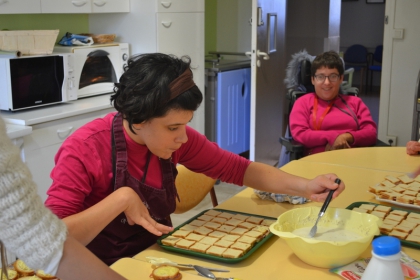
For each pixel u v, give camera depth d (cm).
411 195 155
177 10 343
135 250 138
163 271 109
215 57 451
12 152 74
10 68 251
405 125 402
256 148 375
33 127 248
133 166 133
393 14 387
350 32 866
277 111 422
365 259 116
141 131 119
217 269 114
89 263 81
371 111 671
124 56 331
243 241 124
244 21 450
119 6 333
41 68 268
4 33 259
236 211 151
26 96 262
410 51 388
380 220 121
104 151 129
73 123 271
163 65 112
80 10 307
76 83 297
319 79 272
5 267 82
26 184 75
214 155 154
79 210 122
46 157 257
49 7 289
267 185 152
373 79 848
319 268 114
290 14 564
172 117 113
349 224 127
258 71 360
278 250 124
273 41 392
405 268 110
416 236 127
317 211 131
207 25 464
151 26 336
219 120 401
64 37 314
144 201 134
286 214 128
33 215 75
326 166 198
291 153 277
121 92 117
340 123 273
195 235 129
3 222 73
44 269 78
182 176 183
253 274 112
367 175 186
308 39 562
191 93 113
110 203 112
